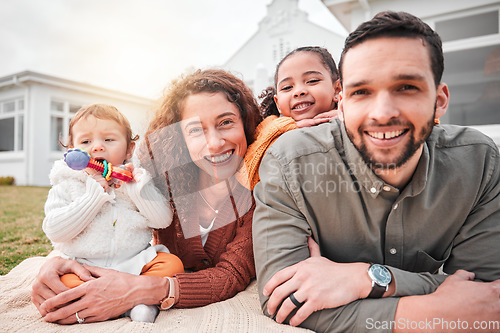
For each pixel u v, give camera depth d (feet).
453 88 7.88
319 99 3.11
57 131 14.47
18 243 3.87
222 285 2.07
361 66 1.52
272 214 1.86
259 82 9.75
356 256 1.95
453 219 1.81
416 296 1.53
